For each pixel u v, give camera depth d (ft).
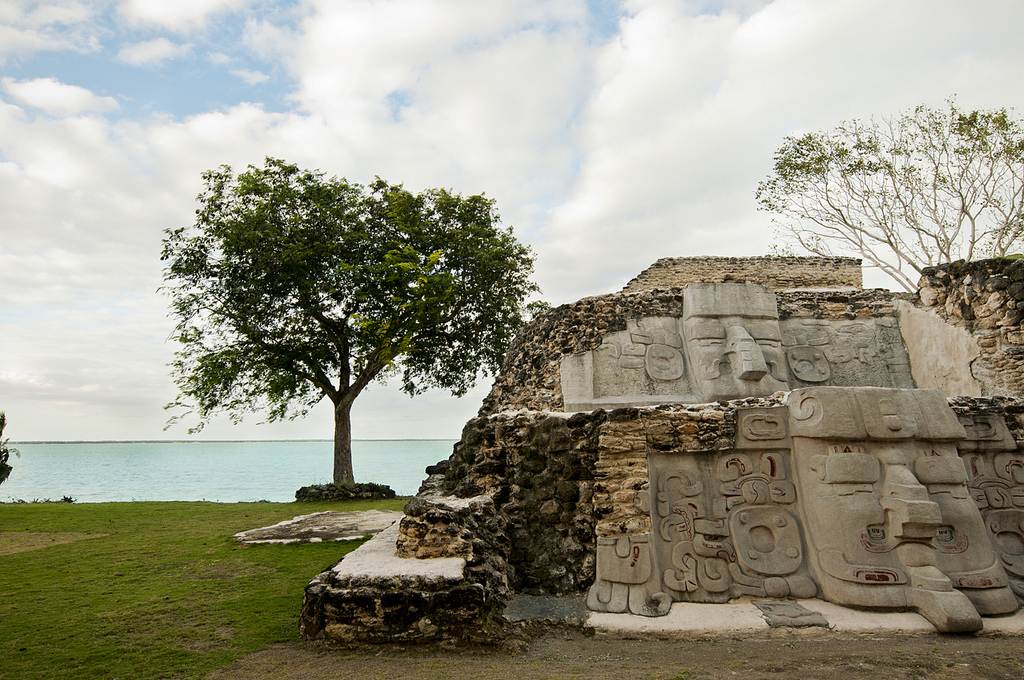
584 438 27.17
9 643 20.75
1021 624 22.20
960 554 23.76
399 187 72.23
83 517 48.03
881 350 41.88
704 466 26.45
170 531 41.55
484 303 72.49
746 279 50.80
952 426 25.31
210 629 21.90
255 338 66.28
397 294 67.26
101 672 18.35
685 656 19.67
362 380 72.74
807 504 25.17
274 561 31.71
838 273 51.16
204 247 66.85
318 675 17.84
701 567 24.40
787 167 73.36
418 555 23.38
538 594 24.36
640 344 41.04
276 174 69.67
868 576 22.98
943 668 18.04
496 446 30.22
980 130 64.90
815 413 25.45
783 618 22.30
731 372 38.78
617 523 24.67
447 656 19.38
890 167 69.56
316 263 66.59
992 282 35.81
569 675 17.66
